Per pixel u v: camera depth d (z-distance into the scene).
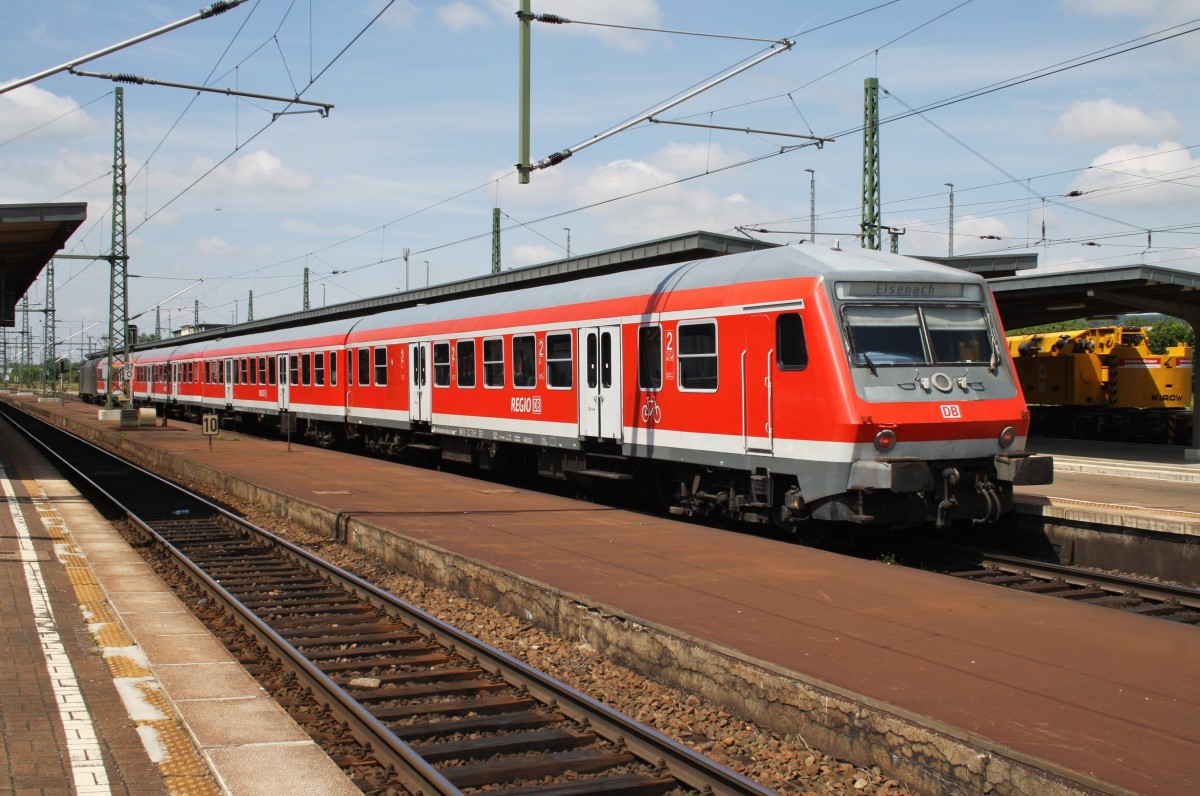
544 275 23.09
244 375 34.44
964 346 12.05
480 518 13.29
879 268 11.83
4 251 21.02
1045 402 33.06
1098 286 20.69
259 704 6.41
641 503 17.61
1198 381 22.62
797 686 6.09
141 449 28.89
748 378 12.42
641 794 5.55
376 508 14.36
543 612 8.85
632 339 14.67
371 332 24.16
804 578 9.26
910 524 11.52
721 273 13.15
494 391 18.56
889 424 11.06
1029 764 4.81
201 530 15.68
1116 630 7.36
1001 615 7.82
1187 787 4.55
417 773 5.58
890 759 5.47
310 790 5.07
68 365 104.00
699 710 6.74
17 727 5.77
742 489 13.10
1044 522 12.70
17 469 23.61
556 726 6.59
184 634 8.20
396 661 8.07
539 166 14.52
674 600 8.35
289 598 10.76
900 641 7.05
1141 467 20.23
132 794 4.89
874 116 23.33
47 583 9.93
